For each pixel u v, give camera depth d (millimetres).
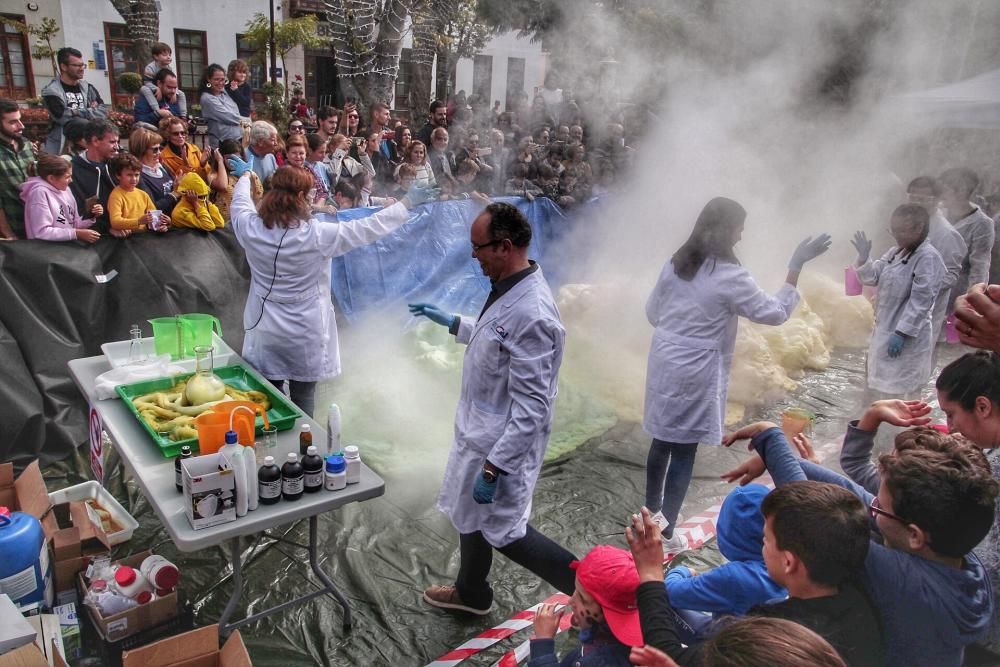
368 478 2604
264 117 9672
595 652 2018
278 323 3381
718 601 1878
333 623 2855
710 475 4152
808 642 1096
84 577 2564
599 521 3645
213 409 2709
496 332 2363
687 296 3127
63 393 3906
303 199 3273
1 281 3750
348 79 8703
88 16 14664
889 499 1619
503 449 2340
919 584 1521
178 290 4340
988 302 1388
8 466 2854
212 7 15750
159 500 2330
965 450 1640
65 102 5809
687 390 3158
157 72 6402
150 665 2035
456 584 2920
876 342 4145
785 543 1493
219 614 2867
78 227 4113
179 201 4457
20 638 1933
